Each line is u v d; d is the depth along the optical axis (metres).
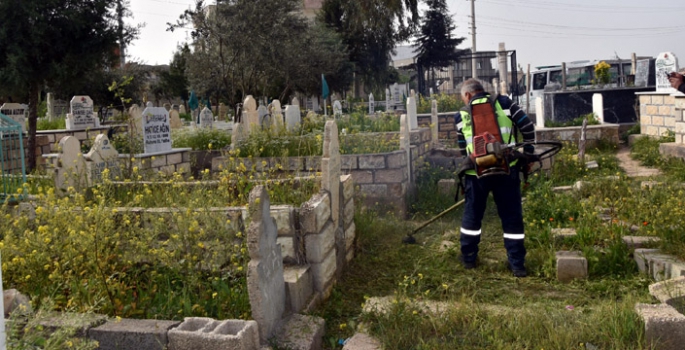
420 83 32.78
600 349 3.90
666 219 6.30
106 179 6.13
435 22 45.22
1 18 13.49
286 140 9.96
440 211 8.85
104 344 3.91
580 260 5.64
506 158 5.84
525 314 4.38
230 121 28.52
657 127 14.46
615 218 6.84
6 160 8.11
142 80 33.84
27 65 13.91
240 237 5.08
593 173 10.89
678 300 4.54
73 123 17.02
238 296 4.59
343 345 4.32
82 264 4.64
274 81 36.31
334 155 5.75
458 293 5.32
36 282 4.54
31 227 5.78
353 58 43.69
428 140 11.95
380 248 6.81
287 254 5.14
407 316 4.35
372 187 8.72
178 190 6.51
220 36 29.75
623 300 4.75
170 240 5.10
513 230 5.91
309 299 4.99
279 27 30.55
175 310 4.39
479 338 4.10
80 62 14.62
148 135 10.51
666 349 3.88
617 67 27.72
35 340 3.57
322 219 5.27
